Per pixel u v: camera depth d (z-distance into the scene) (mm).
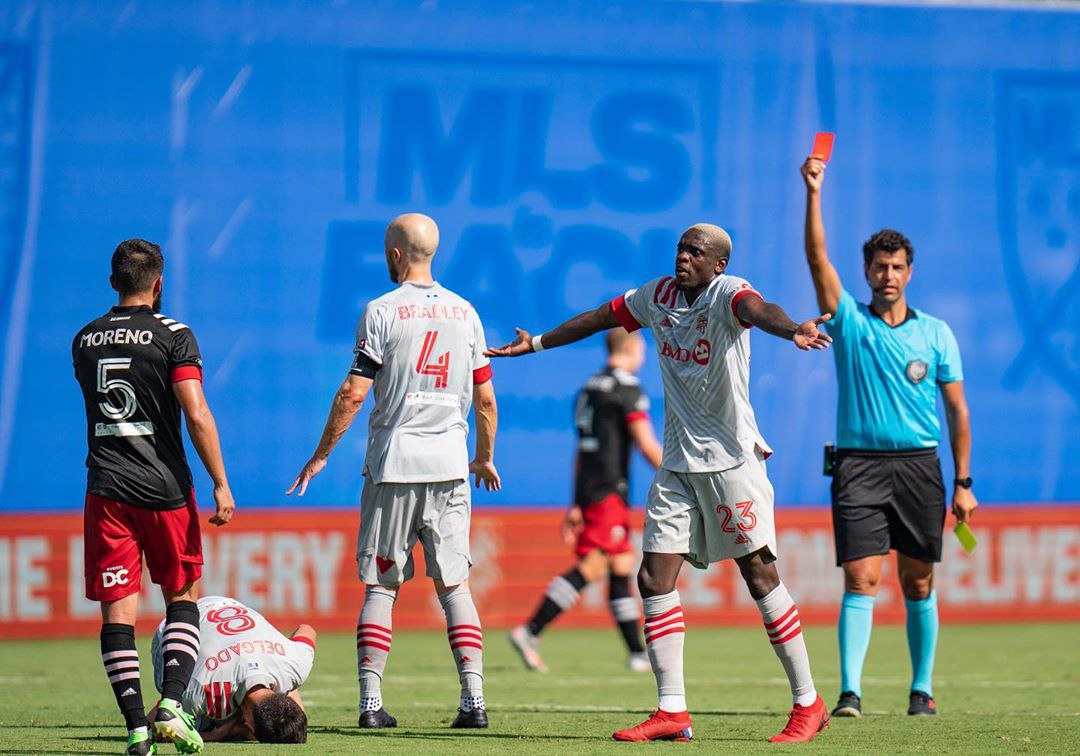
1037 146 57344
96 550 20344
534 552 52719
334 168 53031
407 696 31172
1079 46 57812
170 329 20531
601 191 54719
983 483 56062
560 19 54656
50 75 51438
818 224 27016
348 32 53281
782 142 55781
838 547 27219
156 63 52062
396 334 24016
